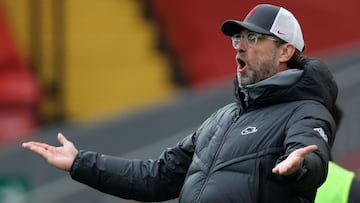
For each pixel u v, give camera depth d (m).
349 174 13.23
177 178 11.63
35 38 31.67
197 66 32.56
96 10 32.53
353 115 27.09
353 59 29.70
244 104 10.89
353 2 34.56
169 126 27.52
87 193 24.05
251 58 10.82
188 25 32.91
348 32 34.25
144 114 27.59
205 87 31.77
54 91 31.39
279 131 10.37
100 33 32.47
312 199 10.37
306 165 9.46
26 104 30.84
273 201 10.19
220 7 33.06
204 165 10.69
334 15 34.00
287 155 9.72
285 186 10.18
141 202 12.62
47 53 31.69
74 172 11.66
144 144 27.39
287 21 10.85
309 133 10.02
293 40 10.84
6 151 25.56
